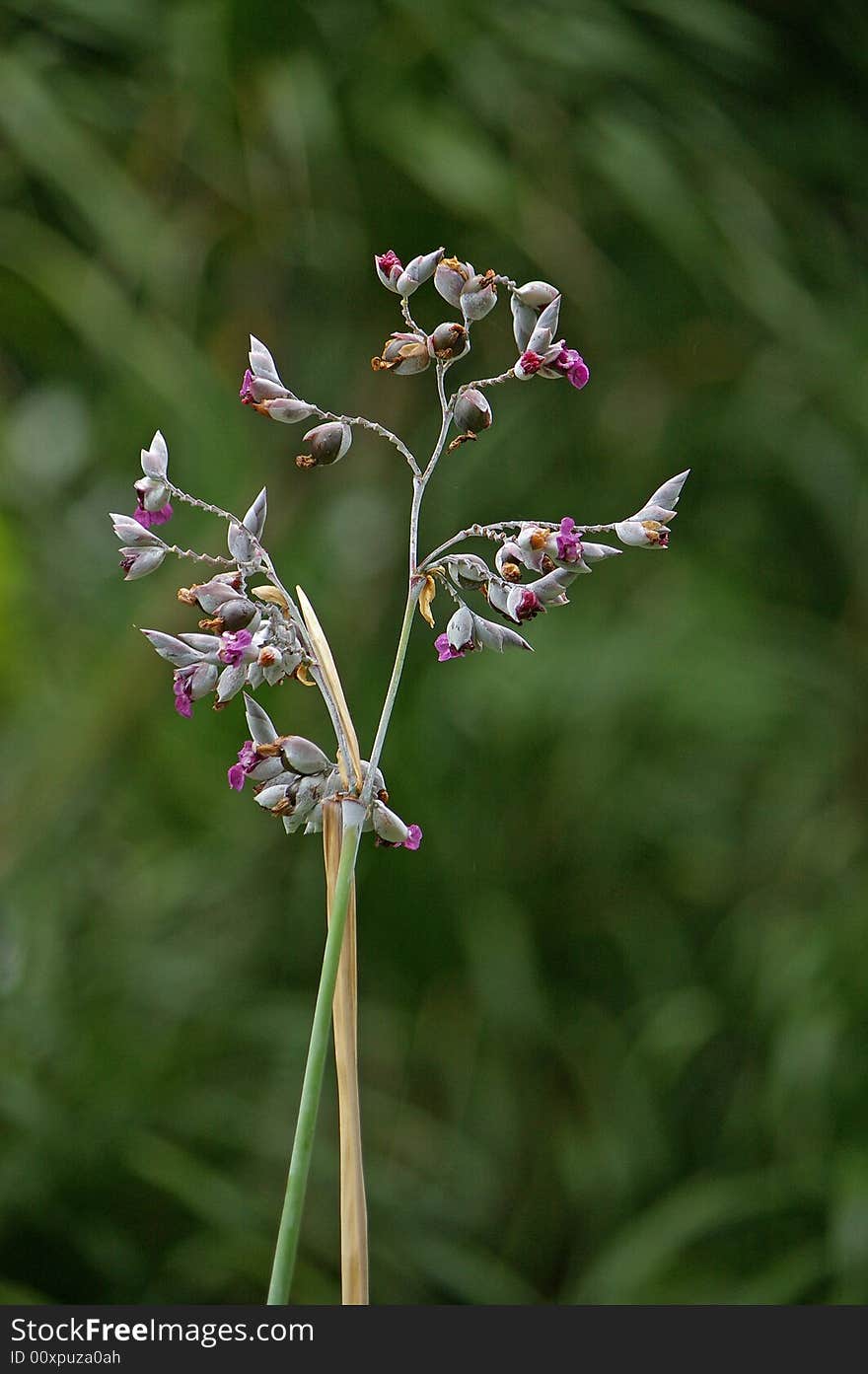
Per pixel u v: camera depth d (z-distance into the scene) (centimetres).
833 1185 205
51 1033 221
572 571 126
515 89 205
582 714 225
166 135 207
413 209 215
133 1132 216
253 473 224
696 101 217
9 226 208
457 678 230
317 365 234
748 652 226
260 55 197
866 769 233
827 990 216
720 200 210
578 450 236
